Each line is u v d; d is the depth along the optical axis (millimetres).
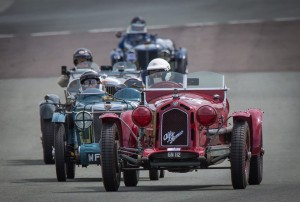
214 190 42000
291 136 67562
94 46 122750
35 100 88000
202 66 106500
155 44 99438
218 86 47625
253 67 103625
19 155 64688
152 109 44438
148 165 43312
